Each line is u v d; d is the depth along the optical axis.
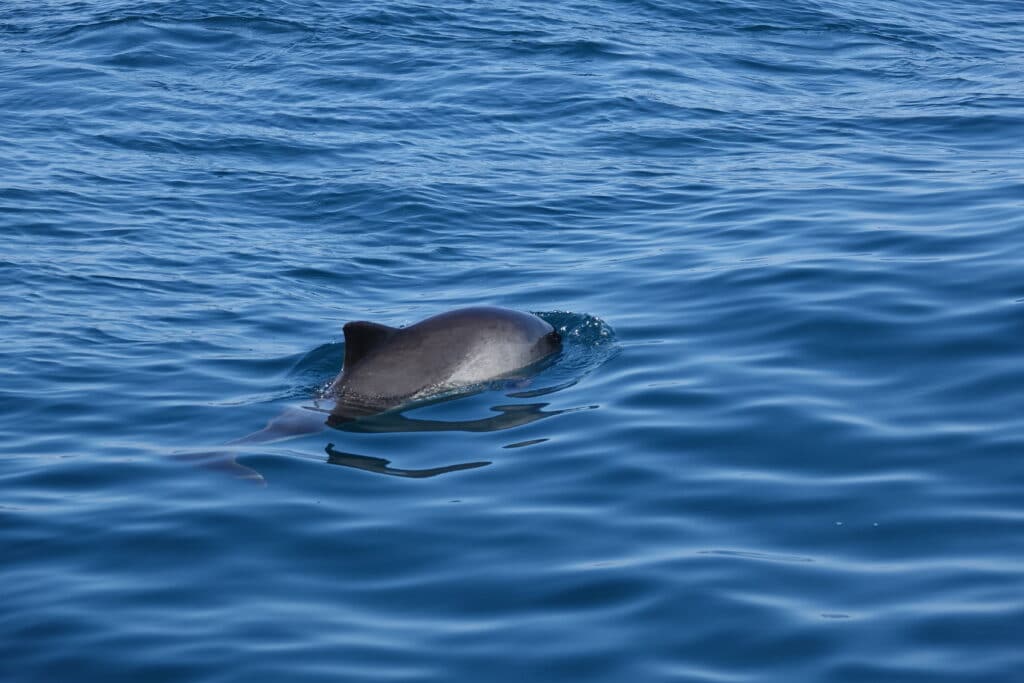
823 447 29.50
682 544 25.50
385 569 25.22
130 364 38.28
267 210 57.50
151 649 22.55
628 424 31.64
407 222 55.00
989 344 34.34
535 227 53.59
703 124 70.69
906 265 41.22
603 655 21.81
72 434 32.88
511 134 70.31
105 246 51.50
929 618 22.17
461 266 48.72
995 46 91.75
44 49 89.56
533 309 41.78
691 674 21.12
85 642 22.84
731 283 41.62
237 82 81.75
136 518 27.70
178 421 33.66
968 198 49.81
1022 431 29.38
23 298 44.75
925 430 29.92
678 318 39.16
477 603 23.75
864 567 24.11
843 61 87.19
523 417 32.81
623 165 63.19
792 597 23.22
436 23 95.88
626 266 45.78
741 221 50.38
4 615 23.84
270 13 97.19
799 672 20.98
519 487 28.62
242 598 24.30
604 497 27.88
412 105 76.12
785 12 101.38
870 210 49.56
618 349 37.06
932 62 86.25
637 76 81.88
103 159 65.69
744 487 27.86
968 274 39.59
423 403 34.22
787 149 64.50
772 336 36.72
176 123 72.69
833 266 41.91
